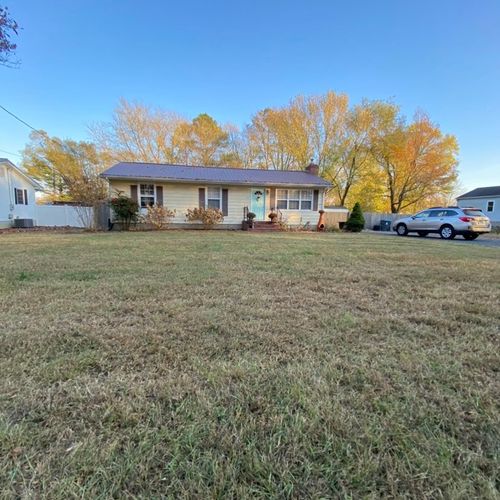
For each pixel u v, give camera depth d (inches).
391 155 900.0
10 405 55.2
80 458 43.4
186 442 46.9
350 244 340.5
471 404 57.6
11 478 40.1
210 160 1028.5
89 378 65.0
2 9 253.3
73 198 549.0
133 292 129.5
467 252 285.0
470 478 41.3
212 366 70.4
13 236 388.8
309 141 903.7
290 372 68.2
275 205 605.9
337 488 39.8
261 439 47.9
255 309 109.8
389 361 73.9
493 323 101.4
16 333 86.4
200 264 195.6
